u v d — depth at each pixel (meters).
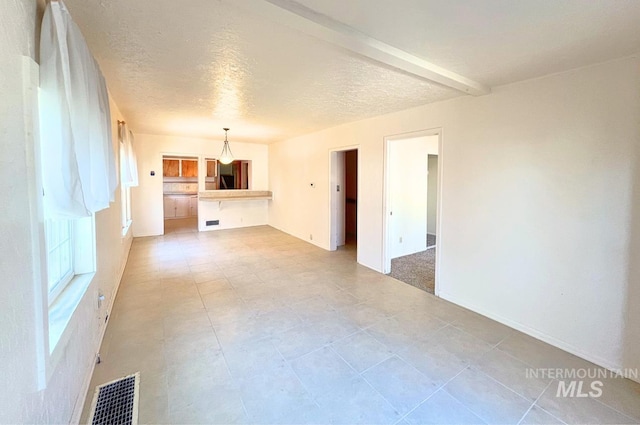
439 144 3.34
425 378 2.01
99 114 1.82
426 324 2.76
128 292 3.45
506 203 2.73
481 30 1.76
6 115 0.88
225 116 4.29
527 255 2.60
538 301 2.54
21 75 1.00
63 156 1.22
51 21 1.20
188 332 2.58
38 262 1.06
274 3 1.46
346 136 4.89
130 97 3.30
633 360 2.03
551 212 2.43
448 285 3.30
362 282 3.88
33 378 1.04
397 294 3.49
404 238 5.32
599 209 2.18
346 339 2.49
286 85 2.84
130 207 5.89
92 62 1.71
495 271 2.85
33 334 1.04
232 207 7.68
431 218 7.30
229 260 4.83
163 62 2.32
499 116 2.75
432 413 1.71
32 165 1.04
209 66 2.41
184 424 1.61
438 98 3.21
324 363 2.17
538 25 1.69
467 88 2.63
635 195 2.01
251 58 2.24
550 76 2.40
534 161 2.52
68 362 1.50
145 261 4.71
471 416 1.68
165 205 9.28
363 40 1.83
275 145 7.52
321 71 2.49
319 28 1.67
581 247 2.27
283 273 4.21
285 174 7.07
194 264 4.59
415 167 5.41
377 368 2.11
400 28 1.75
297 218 6.60
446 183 3.27
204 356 2.23
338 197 5.87
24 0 1.06
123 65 2.38
